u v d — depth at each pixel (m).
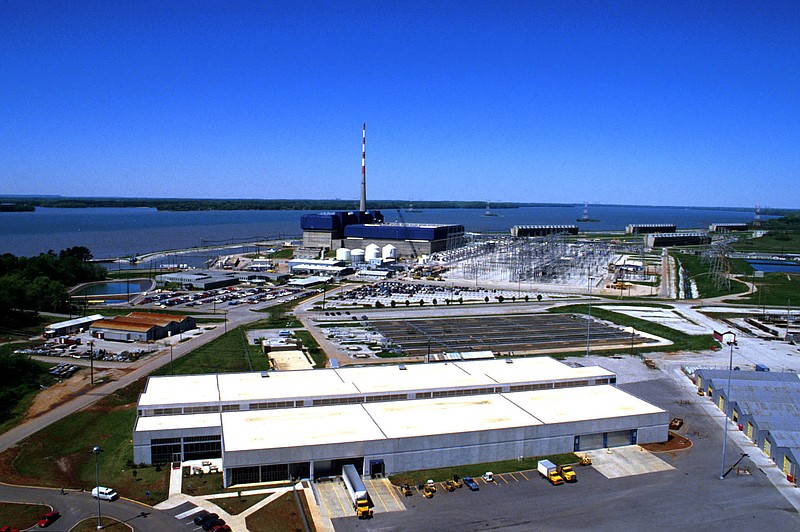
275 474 61.19
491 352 112.06
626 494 59.41
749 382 87.62
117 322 126.00
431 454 64.69
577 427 69.25
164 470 63.25
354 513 55.19
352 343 120.88
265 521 53.09
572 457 68.06
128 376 95.19
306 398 74.19
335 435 64.25
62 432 72.81
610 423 70.44
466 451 65.81
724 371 94.12
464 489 60.19
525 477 63.00
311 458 61.31
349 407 73.44
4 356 90.88
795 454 63.69
